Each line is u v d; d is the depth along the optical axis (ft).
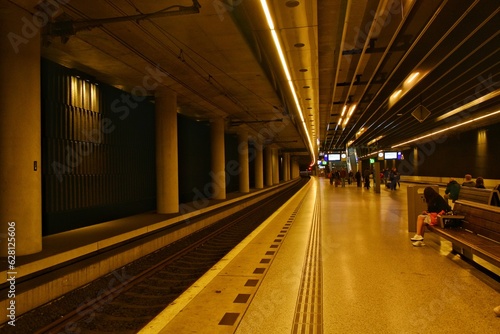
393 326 12.02
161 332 12.00
